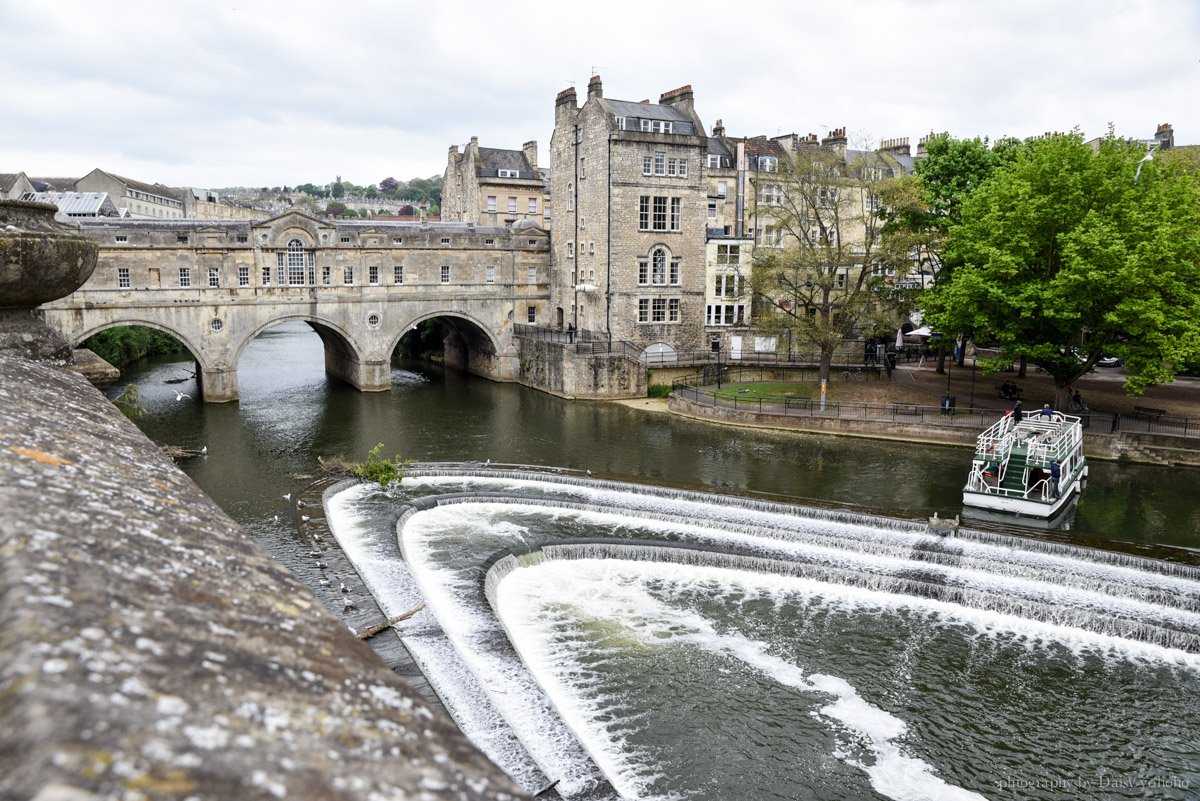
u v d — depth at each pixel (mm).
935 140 56906
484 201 89438
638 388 61531
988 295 44281
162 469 5637
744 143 71938
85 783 2041
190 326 56594
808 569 26812
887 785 17812
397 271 64250
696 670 21734
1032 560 27734
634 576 27000
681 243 65938
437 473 37281
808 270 55062
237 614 3574
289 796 2451
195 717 2613
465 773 3109
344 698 3270
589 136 65000
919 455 43250
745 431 49688
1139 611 24484
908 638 23531
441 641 20797
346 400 60250
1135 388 41531
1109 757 18938
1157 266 40750
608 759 18281
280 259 59406
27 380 6992
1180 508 34375
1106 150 43094
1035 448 33688
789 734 19328
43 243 8344
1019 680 21641
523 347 68000
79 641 2709
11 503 3691
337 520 30156
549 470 37844
